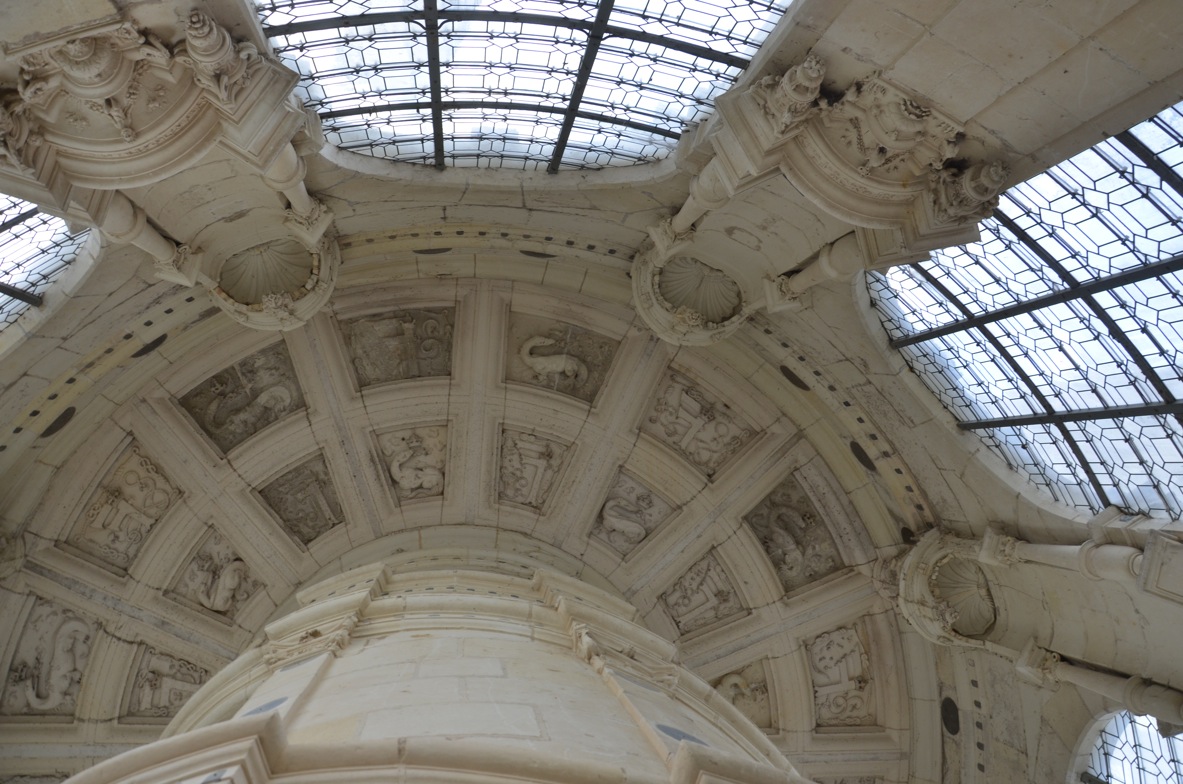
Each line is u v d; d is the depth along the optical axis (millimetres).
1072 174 8531
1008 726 14828
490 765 4484
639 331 15992
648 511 17234
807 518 16859
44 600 14484
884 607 16547
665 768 5234
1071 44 6863
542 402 16609
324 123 11406
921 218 8914
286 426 15883
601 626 9719
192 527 15672
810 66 8156
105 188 8672
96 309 12148
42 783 14469
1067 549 11602
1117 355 9547
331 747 4477
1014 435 12469
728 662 16844
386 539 16984
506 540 17141
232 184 10758
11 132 7727
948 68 7629
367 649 8094
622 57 10383
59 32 7262
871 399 14578
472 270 15523
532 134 12531
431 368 16469
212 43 7809
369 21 9562
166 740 4445
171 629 15609
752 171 9211
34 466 13820
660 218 13234
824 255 11180
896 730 16578
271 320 13148
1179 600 9602
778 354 15234
